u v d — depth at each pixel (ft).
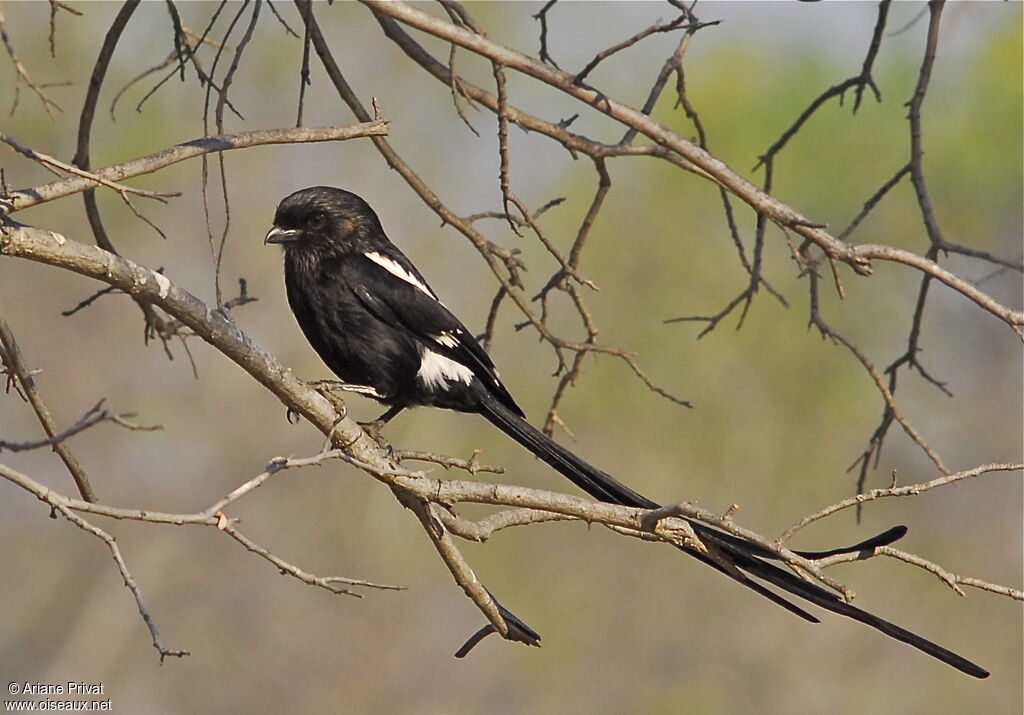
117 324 54.39
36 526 54.70
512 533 58.34
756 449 58.59
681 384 57.62
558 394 26.53
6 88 47.62
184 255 52.26
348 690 55.26
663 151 25.85
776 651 57.72
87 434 53.78
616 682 56.95
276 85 51.80
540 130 25.70
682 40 25.67
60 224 50.62
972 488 62.34
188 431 55.06
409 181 26.32
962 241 59.00
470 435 56.59
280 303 53.36
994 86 55.88
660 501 57.31
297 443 56.29
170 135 49.85
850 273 58.65
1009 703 58.18
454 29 21.94
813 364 58.18
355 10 52.39
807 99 54.39
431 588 57.26
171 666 54.70
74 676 53.47
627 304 56.65
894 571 61.31
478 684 56.18
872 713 56.18
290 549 56.03
